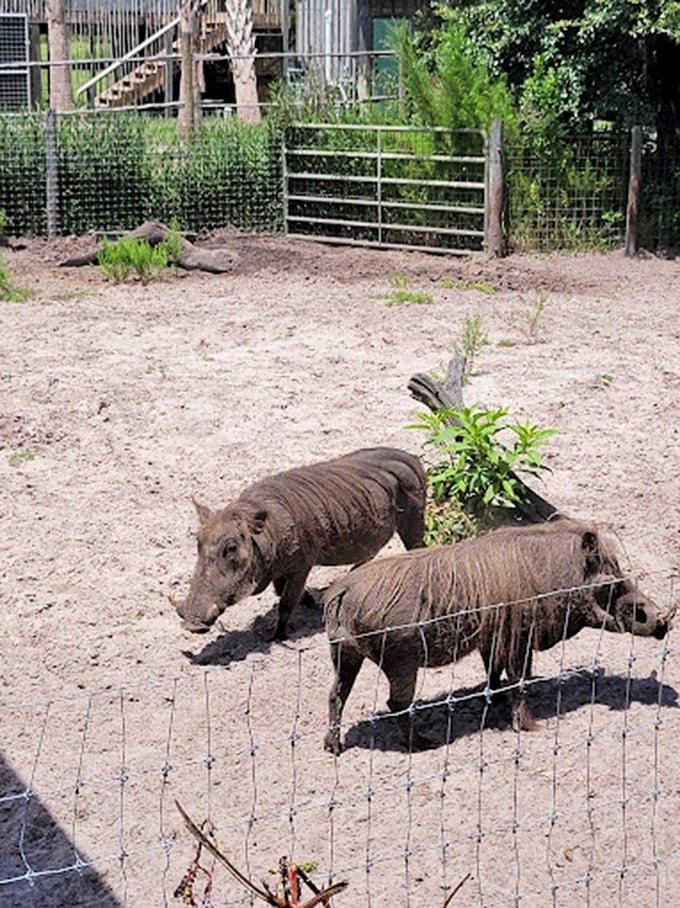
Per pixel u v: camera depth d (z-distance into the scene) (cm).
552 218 2033
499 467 843
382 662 590
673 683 662
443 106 2033
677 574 793
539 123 2019
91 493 941
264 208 2220
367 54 2433
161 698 660
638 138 1981
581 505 907
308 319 1509
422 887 499
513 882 500
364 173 2122
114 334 1436
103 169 2153
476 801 556
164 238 1956
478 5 2198
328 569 827
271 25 3288
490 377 1235
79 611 762
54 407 1134
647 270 1881
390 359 1311
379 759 596
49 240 2108
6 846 536
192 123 2392
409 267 1878
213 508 912
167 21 3162
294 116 2200
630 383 1223
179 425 1083
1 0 2961
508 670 608
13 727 633
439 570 594
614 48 2075
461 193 2033
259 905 491
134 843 535
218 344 1383
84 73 3447
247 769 591
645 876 504
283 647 718
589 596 608
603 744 602
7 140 2119
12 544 855
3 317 1537
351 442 1038
